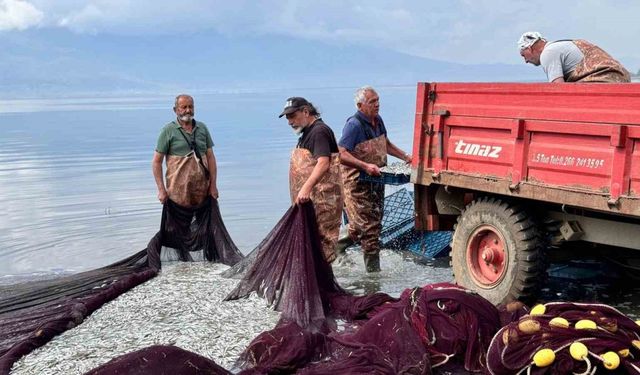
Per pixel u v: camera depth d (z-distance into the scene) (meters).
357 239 9.02
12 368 5.40
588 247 7.14
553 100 6.15
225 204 15.24
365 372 4.89
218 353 5.53
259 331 6.04
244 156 25.92
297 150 7.26
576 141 5.99
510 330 4.79
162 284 7.75
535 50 7.29
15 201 16.22
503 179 6.69
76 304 6.81
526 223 6.62
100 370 4.62
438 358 5.26
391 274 8.87
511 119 6.56
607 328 4.63
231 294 7.06
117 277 8.18
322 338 5.54
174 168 8.96
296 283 6.51
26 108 110.12
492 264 6.93
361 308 6.50
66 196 16.80
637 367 4.42
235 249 9.15
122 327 6.30
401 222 10.30
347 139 8.75
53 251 11.33
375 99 8.84
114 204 15.55
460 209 7.68
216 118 60.66
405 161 9.68
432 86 7.53
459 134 7.23
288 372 5.24
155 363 4.64
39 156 27.34
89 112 85.25
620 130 5.57
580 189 5.95
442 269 9.02
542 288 6.88
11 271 10.09
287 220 6.87
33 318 6.64
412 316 5.42
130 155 27.00
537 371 4.58
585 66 6.77
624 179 5.58
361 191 8.87
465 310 5.32
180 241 9.11
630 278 7.84
